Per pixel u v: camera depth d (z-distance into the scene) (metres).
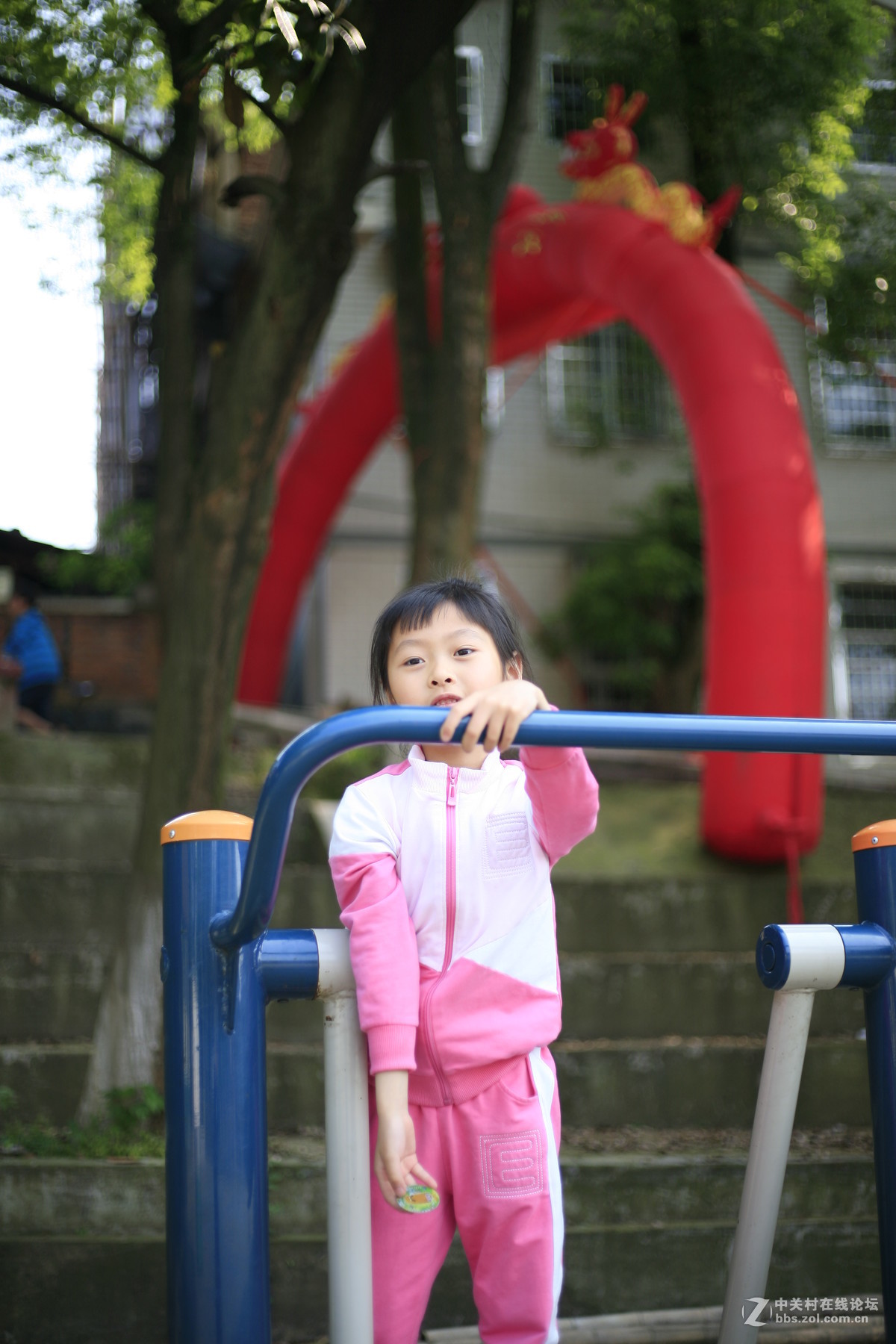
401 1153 1.04
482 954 1.19
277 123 2.69
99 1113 2.72
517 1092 1.18
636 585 9.22
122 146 2.96
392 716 1.00
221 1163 1.08
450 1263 2.32
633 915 4.11
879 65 4.86
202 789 2.90
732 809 4.38
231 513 2.92
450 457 4.67
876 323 5.14
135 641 8.62
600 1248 2.44
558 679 9.43
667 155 6.70
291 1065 3.02
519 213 6.32
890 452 10.06
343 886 1.19
